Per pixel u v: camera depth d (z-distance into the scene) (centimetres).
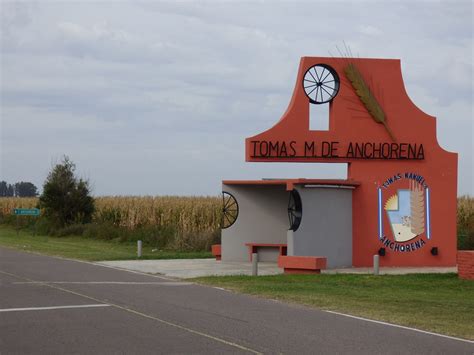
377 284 2148
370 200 2753
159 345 1123
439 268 2698
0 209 6838
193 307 1562
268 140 2688
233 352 1079
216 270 2559
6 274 2262
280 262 2466
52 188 5184
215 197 5041
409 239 2769
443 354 1103
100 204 5450
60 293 1778
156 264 2800
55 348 1091
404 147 2781
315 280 2202
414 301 1780
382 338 1230
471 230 3828
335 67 2747
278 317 1446
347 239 2716
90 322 1333
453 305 1722
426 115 2806
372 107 2752
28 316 1402
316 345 1149
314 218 2600
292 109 2711
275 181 2636
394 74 2794
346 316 1485
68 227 5006
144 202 5009
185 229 4122
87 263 2784
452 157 2816
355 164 2748
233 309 1550
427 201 2789
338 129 2741
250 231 3094
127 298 1694
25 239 4591
